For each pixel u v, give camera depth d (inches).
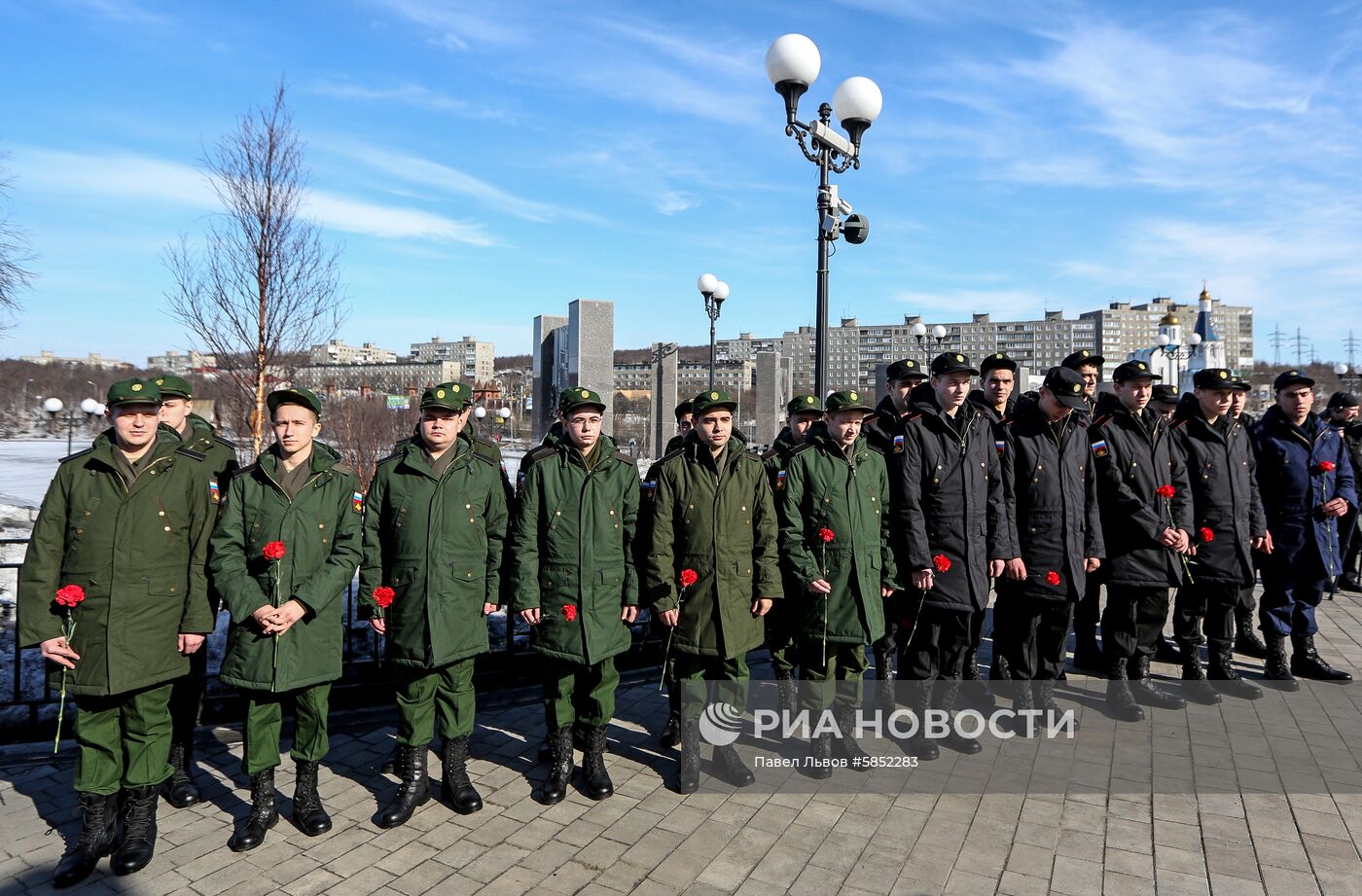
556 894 121.0
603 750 166.1
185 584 138.9
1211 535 208.8
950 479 182.2
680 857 131.9
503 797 155.5
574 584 155.8
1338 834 139.0
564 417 161.2
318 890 122.0
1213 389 216.8
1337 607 318.7
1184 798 153.2
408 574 148.6
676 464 167.2
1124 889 122.1
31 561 128.6
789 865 129.3
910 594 185.6
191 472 141.1
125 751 133.6
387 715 197.2
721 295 608.4
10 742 176.9
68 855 128.6
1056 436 192.9
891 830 141.1
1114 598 200.4
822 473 173.8
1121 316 4473.4
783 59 252.8
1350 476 231.0
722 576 161.9
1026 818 145.2
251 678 135.6
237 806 150.8
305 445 148.0
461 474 154.2
